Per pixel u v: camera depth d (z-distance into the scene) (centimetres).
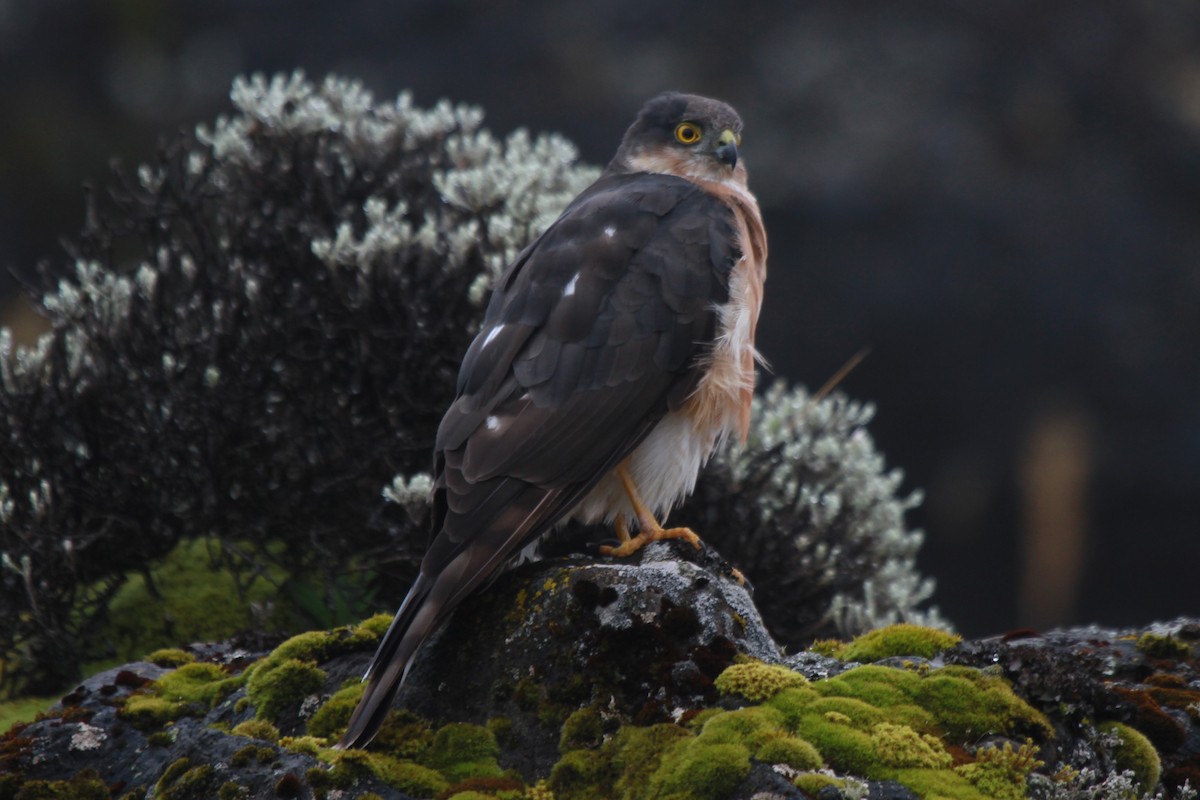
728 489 1039
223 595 1016
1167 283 2820
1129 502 2875
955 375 2858
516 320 679
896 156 2783
